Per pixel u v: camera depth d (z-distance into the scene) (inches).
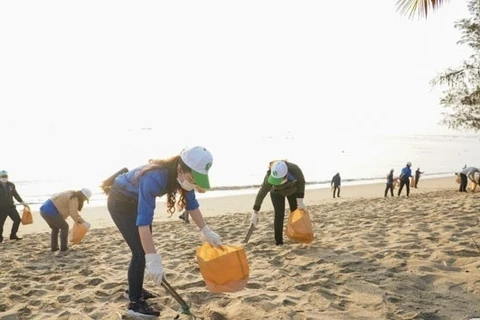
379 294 143.8
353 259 189.3
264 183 232.5
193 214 132.7
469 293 141.5
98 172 1539.1
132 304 132.7
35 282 184.4
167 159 120.0
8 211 350.3
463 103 485.1
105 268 205.8
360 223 298.8
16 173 1467.8
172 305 142.1
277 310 131.6
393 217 315.6
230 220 418.9
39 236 386.6
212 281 129.2
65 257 245.4
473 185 783.7
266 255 209.8
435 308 130.0
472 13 439.2
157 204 763.4
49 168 1646.2
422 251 195.2
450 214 304.3
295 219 221.1
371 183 1295.5
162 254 229.3
